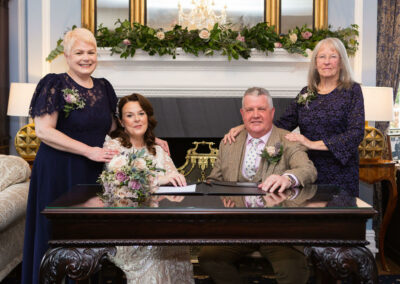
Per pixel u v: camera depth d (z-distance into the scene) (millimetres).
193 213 1936
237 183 2613
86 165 2848
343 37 4648
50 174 2781
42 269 1975
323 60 3070
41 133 2730
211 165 4555
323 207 1978
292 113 3398
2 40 4914
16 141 4512
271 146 2732
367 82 4898
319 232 1969
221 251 2643
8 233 3498
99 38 4520
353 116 3035
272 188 2338
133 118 2836
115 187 2193
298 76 4637
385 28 5340
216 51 4473
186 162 4566
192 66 4582
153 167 2262
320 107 3152
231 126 4598
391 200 4352
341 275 1971
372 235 4785
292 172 2502
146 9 4984
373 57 4879
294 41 4473
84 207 1977
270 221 1963
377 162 4398
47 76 2791
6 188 3633
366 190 4875
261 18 5020
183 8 4988
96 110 2904
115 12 4949
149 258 2475
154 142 2980
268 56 4512
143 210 1949
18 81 5129
